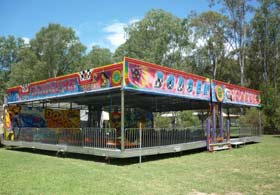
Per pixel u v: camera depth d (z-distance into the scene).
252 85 42.44
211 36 45.16
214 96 16.64
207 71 48.91
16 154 14.89
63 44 49.03
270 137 27.48
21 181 8.20
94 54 54.09
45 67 47.31
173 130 14.16
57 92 14.86
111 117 15.28
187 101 17.97
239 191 7.35
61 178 8.64
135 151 11.55
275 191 7.36
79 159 12.85
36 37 48.88
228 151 16.19
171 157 13.55
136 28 47.78
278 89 36.19
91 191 7.16
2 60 60.44
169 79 13.22
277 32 39.56
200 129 16.20
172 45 46.84
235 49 44.16
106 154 11.63
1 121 20.17
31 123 19.03
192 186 7.79
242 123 32.03
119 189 7.40
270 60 41.00
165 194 6.98
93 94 13.48
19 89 18.12
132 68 11.51
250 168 10.62
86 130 13.03
